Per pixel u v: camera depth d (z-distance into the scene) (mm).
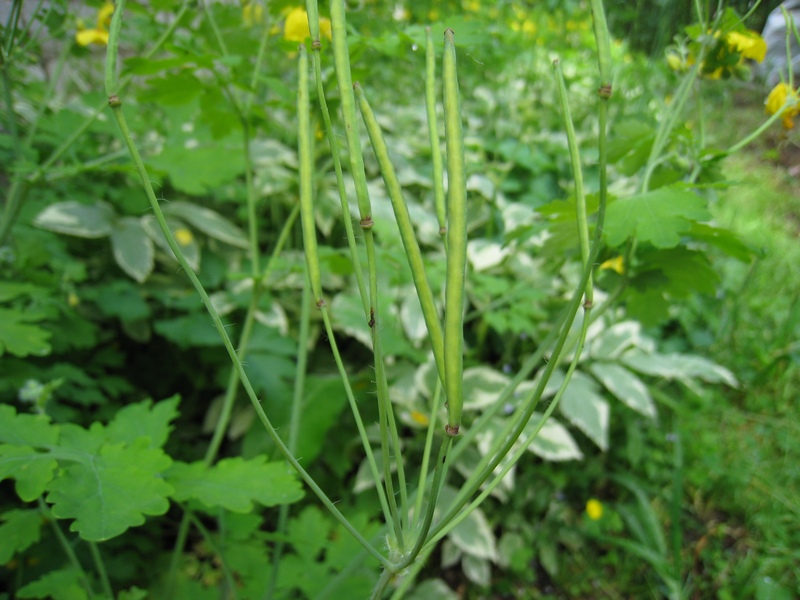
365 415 292
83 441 119
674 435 316
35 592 139
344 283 340
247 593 172
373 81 492
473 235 412
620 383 327
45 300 197
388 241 259
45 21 191
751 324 414
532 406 77
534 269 367
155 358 303
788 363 389
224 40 214
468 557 281
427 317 74
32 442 114
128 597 140
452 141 72
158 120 305
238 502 118
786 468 328
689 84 147
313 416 257
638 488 305
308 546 187
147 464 111
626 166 177
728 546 298
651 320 162
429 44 87
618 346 346
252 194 192
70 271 243
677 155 162
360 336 269
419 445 287
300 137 89
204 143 293
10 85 207
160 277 315
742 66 157
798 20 401
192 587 200
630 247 141
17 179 185
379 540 145
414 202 389
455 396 71
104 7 212
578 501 325
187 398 306
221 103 184
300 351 182
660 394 346
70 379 228
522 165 438
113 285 280
